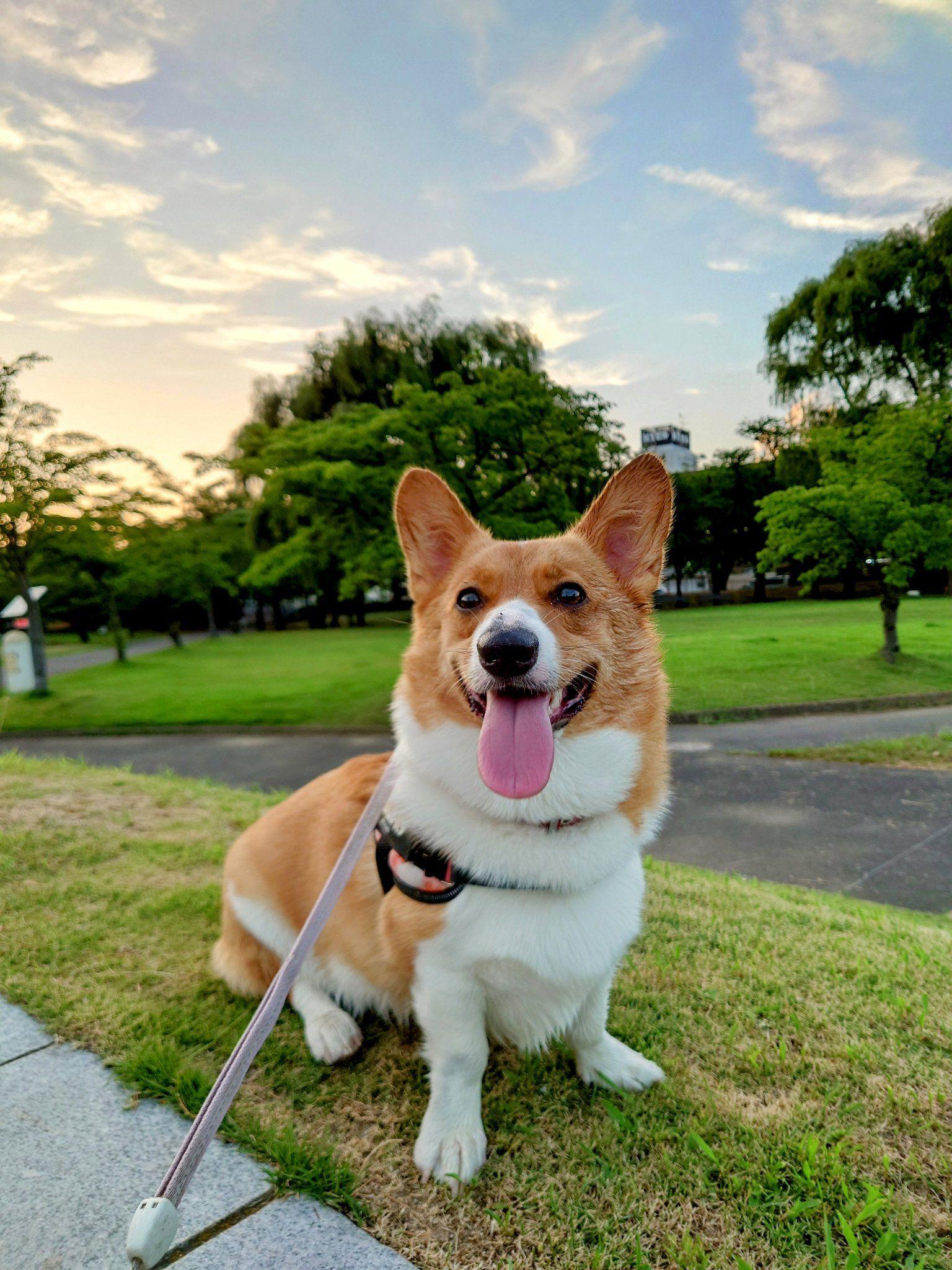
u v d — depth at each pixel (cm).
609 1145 56
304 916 68
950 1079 62
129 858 110
